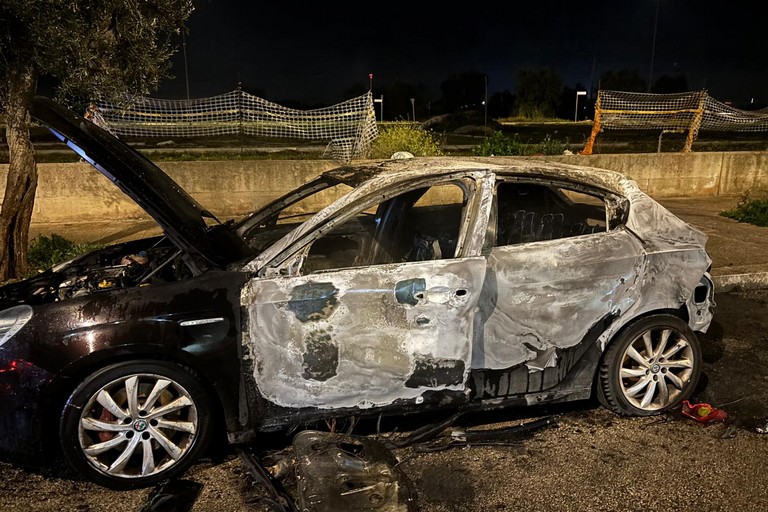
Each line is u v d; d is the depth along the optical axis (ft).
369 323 10.22
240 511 9.43
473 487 10.07
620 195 12.23
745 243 24.95
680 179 36.73
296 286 10.12
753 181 37.68
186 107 38.11
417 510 9.43
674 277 11.96
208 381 10.23
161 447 10.41
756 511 9.46
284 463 10.39
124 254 14.08
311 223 10.43
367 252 13.32
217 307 9.95
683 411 12.39
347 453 10.32
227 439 10.83
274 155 40.96
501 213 12.06
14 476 10.38
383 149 37.06
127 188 10.18
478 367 11.09
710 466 10.69
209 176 29.86
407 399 10.76
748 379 14.19
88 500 9.75
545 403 11.76
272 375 10.16
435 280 10.32
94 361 9.49
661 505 9.61
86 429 9.70
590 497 9.82
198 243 10.49
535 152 39.09
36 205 28.35
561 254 11.25
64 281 12.33
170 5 19.25
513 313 10.98
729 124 42.98
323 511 8.96
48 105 11.40
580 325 11.45
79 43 17.11
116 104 19.51
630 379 12.55
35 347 9.40
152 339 9.61
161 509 9.46
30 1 15.62
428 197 13.37
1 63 17.29
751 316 18.39
